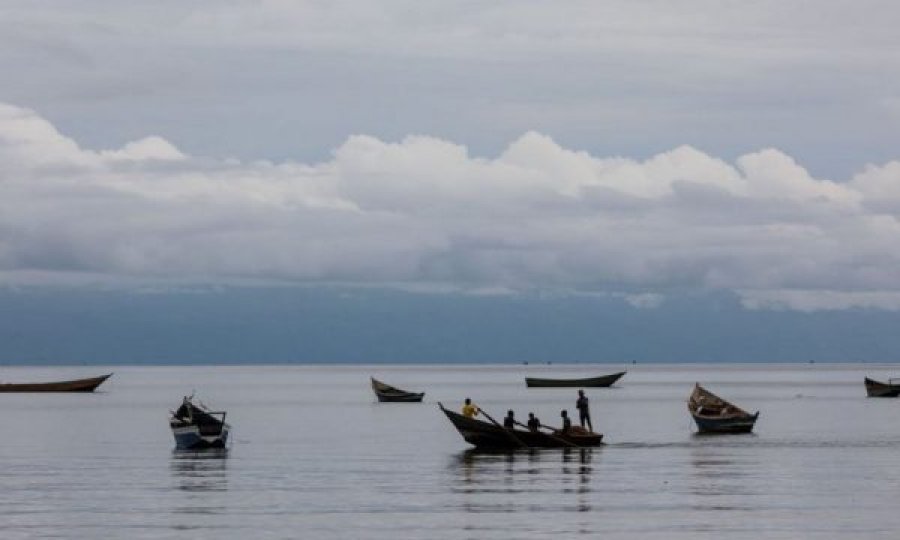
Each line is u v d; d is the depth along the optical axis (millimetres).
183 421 139500
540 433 135625
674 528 79000
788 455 127938
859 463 118938
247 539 75625
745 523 80812
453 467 115375
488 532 77688
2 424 197750
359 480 104625
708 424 166250
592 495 93875
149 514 85062
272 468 116000
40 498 93375
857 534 76875
